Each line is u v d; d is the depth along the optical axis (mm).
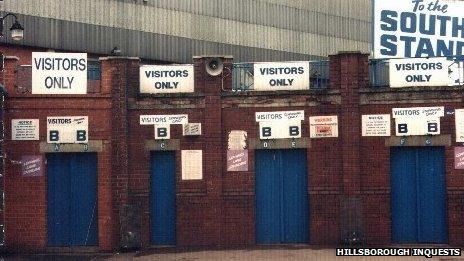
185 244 22422
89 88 24453
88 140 22266
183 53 43125
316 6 51281
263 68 22547
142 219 22391
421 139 21891
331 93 22188
